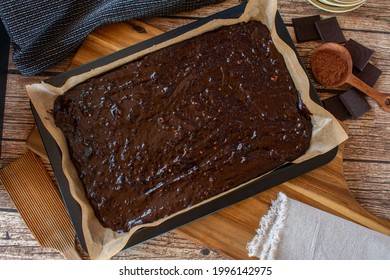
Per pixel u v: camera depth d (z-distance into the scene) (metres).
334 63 0.78
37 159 0.76
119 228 0.70
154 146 0.71
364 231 0.74
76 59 0.77
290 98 0.73
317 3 0.79
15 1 0.71
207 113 0.72
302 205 0.74
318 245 0.73
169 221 0.71
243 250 0.74
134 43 0.78
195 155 0.71
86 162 0.71
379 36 0.81
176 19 0.80
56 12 0.73
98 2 0.75
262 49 0.74
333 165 0.76
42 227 0.74
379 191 0.78
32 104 0.73
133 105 0.72
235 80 0.73
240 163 0.71
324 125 0.72
